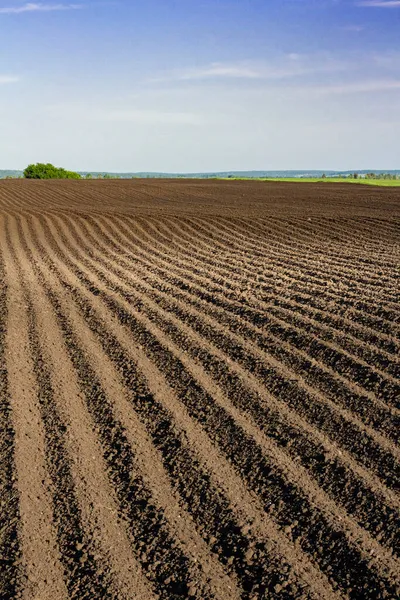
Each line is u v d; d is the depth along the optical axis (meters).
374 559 3.81
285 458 5.02
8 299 10.32
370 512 4.28
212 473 4.82
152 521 4.24
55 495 4.55
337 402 6.04
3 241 18.56
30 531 4.14
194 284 11.39
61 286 11.55
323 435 5.41
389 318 8.55
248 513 4.31
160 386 6.55
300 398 6.14
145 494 4.56
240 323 8.66
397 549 3.91
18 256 15.64
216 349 7.64
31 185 51.34
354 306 9.29
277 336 8.05
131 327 8.66
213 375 6.82
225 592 3.58
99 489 4.64
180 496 4.55
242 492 4.58
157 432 5.54
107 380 6.73
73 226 21.83
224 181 60.22
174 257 15.12
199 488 4.63
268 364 7.05
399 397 6.05
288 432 5.46
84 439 5.42
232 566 3.80
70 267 13.83
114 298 10.36
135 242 18.02
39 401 6.20
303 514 4.28
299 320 8.62
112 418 5.80
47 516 4.31
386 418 5.66
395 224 20.67
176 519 4.27
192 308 9.58
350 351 7.35
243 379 6.65
